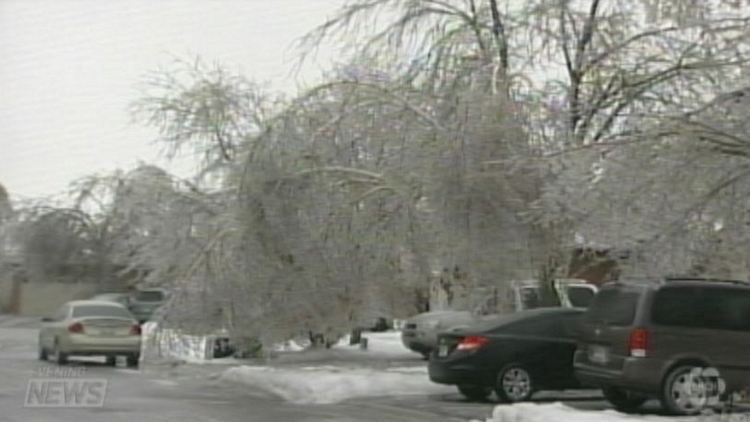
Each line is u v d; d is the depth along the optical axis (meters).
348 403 17.84
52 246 48.69
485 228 19.23
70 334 24.92
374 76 21.17
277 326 22.45
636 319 14.90
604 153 15.09
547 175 17.27
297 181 21.08
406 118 20.39
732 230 14.76
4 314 48.94
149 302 38.12
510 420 14.50
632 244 15.09
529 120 19.14
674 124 14.38
